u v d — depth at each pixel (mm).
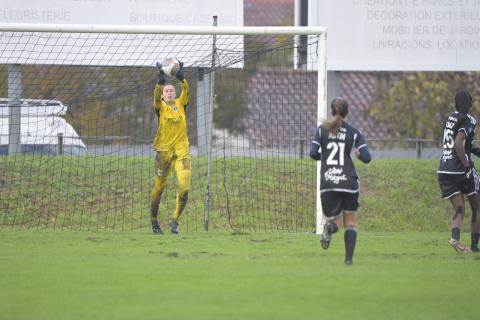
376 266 37156
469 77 90250
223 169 63781
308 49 71812
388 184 64000
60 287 31203
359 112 94375
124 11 71000
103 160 64000
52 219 56719
